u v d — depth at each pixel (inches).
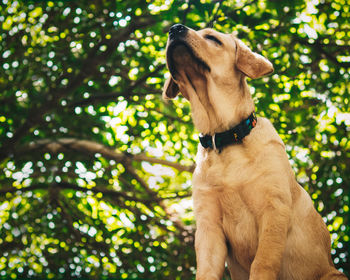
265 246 120.3
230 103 138.5
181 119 313.7
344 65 279.1
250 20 260.1
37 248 349.4
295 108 293.7
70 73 294.5
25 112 314.5
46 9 301.0
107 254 329.4
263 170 126.9
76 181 339.0
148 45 311.6
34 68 302.7
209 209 130.8
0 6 303.4
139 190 335.0
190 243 317.4
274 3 266.4
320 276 135.8
